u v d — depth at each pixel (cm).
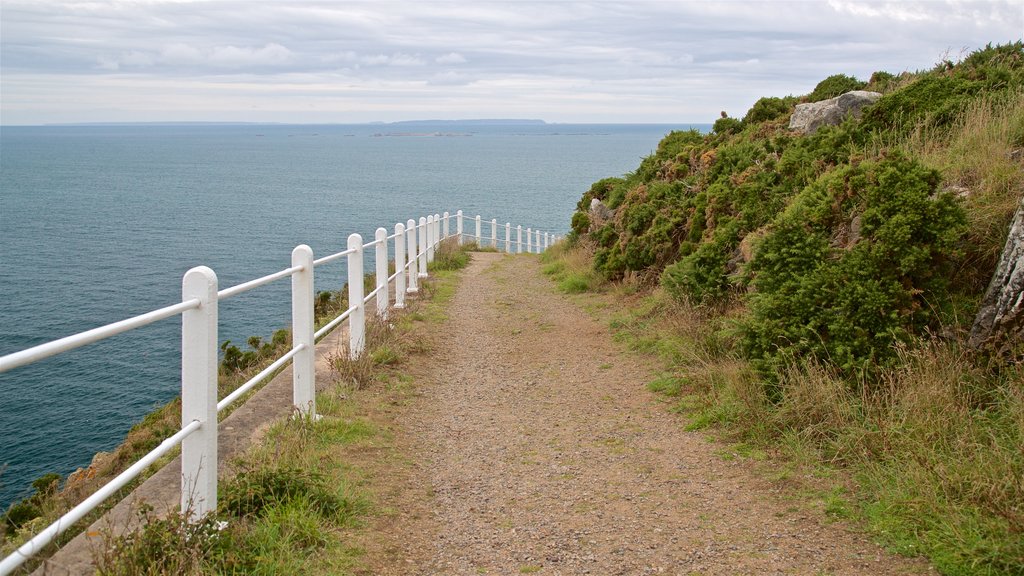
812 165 1008
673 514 480
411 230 1456
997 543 379
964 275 666
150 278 3866
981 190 731
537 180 13762
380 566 410
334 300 1355
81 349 2192
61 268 4188
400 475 557
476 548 438
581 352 977
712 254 962
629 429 668
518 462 595
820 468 527
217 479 467
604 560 418
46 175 15300
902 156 719
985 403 543
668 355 856
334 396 715
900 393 547
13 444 1367
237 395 475
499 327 1168
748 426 614
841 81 1514
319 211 7788
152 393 1720
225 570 367
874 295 629
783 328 667
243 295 3031
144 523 414
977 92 1009
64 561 372
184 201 9212
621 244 1369
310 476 482
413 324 1141
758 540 433
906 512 432
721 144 1529
